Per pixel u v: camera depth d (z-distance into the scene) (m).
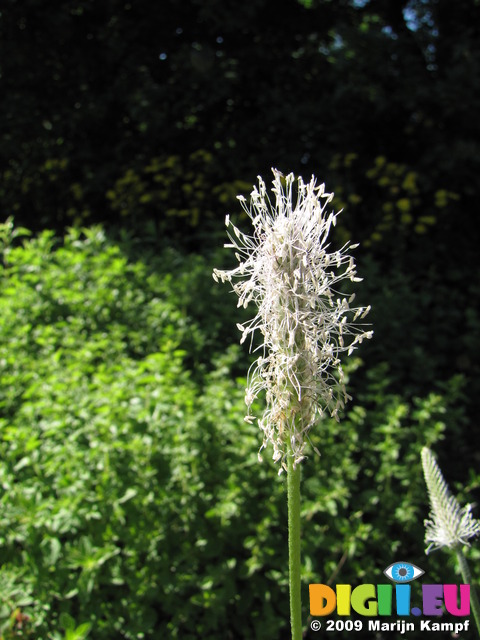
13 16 6.84
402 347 4.82
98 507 2.77
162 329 4.14
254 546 2.92
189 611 2.79
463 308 6.10
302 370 1.46
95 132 7.40
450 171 6.26
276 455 1.51
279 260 1.44
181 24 7.05
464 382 3.82
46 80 7.13
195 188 7.06
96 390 3.38
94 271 4.55
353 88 6.29
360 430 3.56
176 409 3.14
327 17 7.26
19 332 3.92
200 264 5.02
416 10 6.84
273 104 6.96
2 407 3.46
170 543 2.90
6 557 2.75
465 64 6.13
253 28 6.85
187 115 7.09
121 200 6.96
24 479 2.91
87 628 2.41
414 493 3.20
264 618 2.92
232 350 3.87
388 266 6.38
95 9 6.95
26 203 7.67
